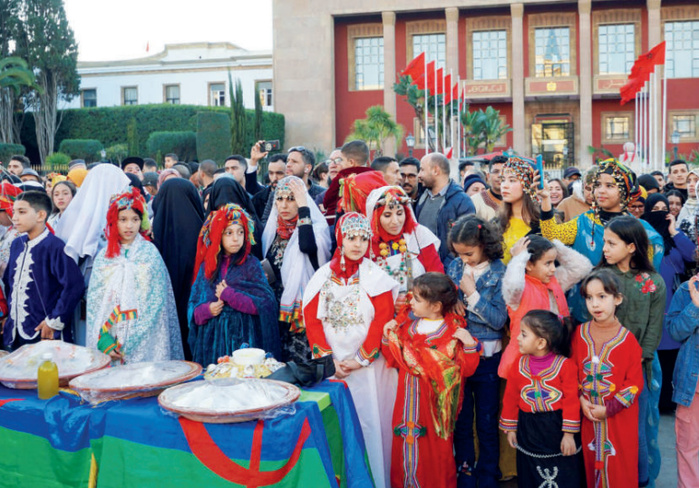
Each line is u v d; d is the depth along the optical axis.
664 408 5.91
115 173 4.88
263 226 5.13
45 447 3.25
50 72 33.44
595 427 3.64
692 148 32.94
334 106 35.72
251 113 31.34
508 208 4.29
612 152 33.88
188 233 4.84
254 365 3.45
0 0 32.47
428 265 4.17
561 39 33.97
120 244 4.27
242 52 41.34
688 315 3.71
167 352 4.27
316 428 3.01
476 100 34.31
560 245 3.92
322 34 35.12
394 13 34.44
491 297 3.89
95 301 4.15
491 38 34.44
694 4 32.81
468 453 4.04
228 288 4.04
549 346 3.57
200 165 8.48
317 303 3.90
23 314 4.59
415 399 3.81
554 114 34.69
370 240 4.01
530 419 3.63
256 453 2.86
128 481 3.03
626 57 33.50
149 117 32.03
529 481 3.66
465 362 3.71
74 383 3.23
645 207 6.05
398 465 3.85
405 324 3.89
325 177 8.04
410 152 22.36
